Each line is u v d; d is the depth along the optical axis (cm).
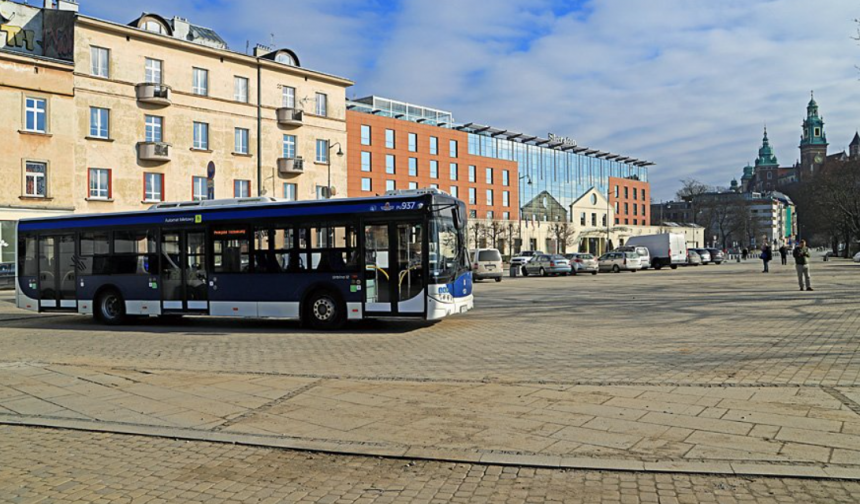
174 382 902
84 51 3853
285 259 1538
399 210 1452
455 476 513
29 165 3631
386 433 628
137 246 1686
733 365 955
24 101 3597
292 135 4925
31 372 988
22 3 3788
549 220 9638
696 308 1823
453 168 8300
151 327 1673
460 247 1530
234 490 494
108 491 496
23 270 1809
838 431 602
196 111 4362
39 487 506
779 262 6894
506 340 1281
